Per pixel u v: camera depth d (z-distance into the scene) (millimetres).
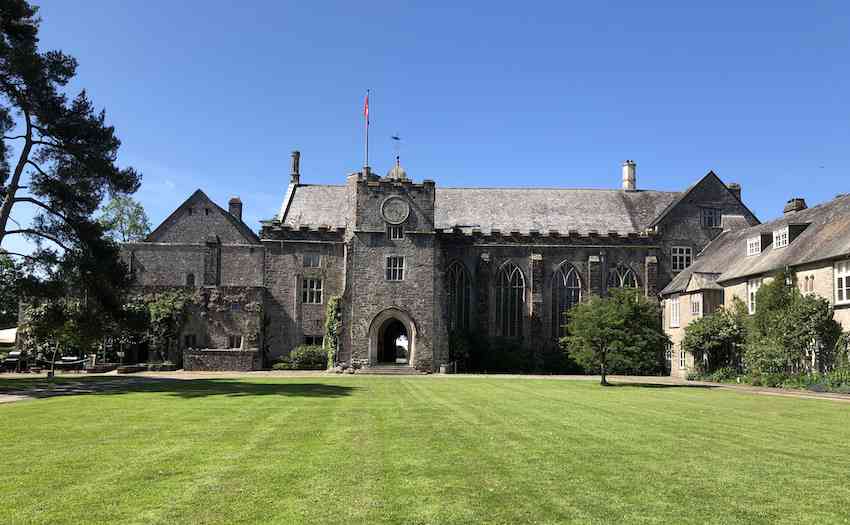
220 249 54406
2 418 18219
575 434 16297
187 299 51469
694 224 56625
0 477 11172
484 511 9477
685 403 25016
